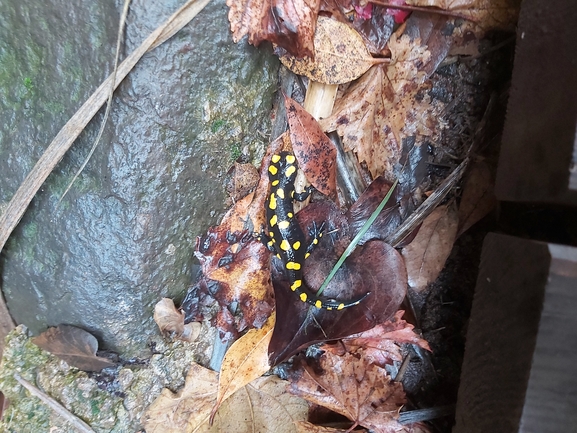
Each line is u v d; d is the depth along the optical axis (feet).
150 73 1.18
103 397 1.39
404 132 1.39
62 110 1.21
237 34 1.19
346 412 1.34
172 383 1.41
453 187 1.37
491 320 1.00
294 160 1.35
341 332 1.30
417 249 1.37
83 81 1.18
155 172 1.26
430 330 1.46
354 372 1.36
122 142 1.22
